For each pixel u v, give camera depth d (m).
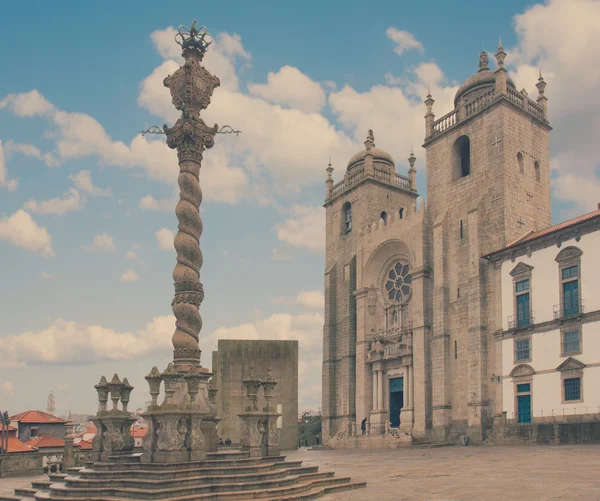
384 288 69.56
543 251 50.19
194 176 24.88
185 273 23.95
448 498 18.16
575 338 46.53
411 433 60.25
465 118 61.09
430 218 63.78
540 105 61.69
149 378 22.31
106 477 19.75
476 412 53.09
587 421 43.81
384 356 65.94
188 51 26.03
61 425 78.31
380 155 80.00
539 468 26.47
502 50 59.06
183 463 19.89
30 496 21.56
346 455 47.84
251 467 20.55
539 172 59.69
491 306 54.69
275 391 62.12
